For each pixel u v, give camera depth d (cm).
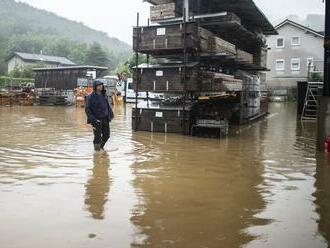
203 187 664
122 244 420
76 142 1127
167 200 583
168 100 1557
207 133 1358
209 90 1418
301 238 449
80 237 436
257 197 610
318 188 674
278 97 4412
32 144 1077
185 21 1370
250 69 2419
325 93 1096
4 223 472
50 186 641
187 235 451
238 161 911
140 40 1442
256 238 446
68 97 3219
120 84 3784
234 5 1828
